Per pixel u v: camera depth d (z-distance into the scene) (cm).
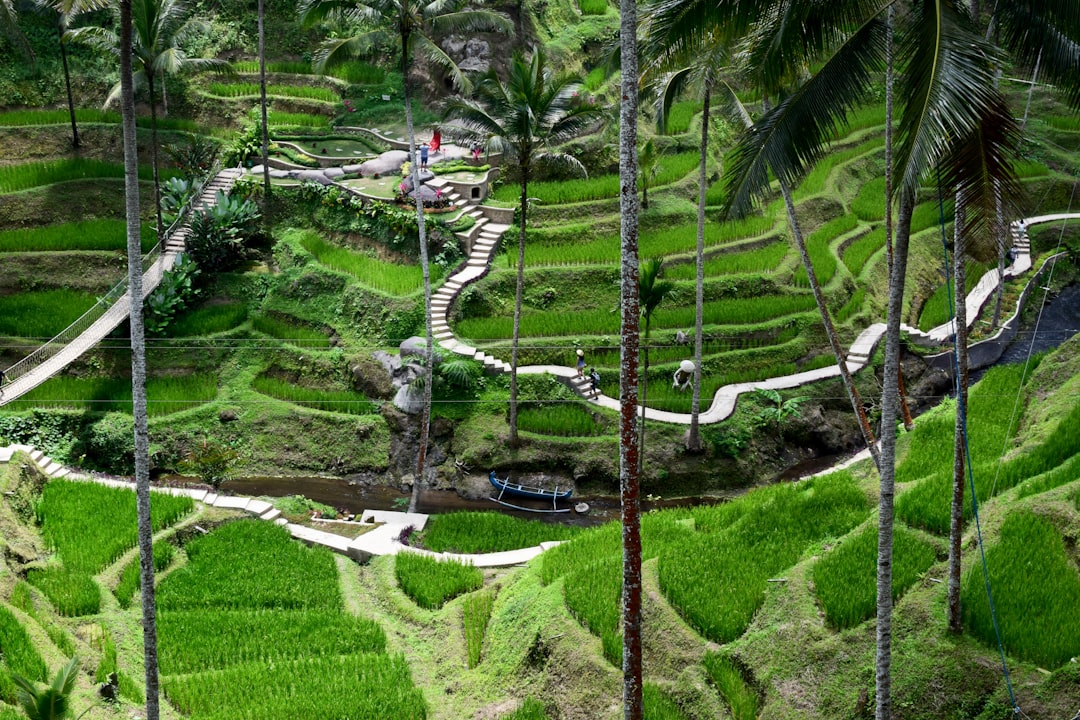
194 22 4494
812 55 1952
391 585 3023
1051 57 1822
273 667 2620
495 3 5222
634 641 2003
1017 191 1708
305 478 3812
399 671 2614
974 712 2094
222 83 5438
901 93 1805
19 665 2341
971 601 2259
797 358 4166
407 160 4869
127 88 2069
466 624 2780
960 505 2177
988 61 1659
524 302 4309
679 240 4562
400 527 3381
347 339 4194
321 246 4556
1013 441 3041
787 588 2489
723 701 2305
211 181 4812
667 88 3450
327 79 5472
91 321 4003
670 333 4169
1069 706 2005
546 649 2555
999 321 4434
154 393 3975
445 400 3897
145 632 2184
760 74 2014
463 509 3644
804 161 1911
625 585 1998
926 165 1620
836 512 2848
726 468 3734
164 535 3142
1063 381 3281
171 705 2500
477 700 2536
